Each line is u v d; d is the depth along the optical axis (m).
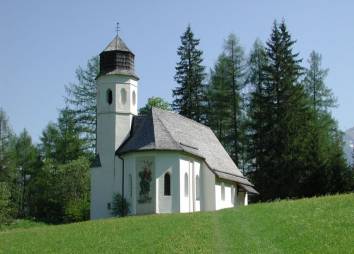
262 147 74.56
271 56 77.31
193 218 34.78
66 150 80.31
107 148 53.91
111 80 55.12
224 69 81.62
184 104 84.00
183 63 85.12
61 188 73.31
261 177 72.00
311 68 81.19
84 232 32.66
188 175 52.31
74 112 80.31
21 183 93.81
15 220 74.19
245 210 36.03
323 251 19.30
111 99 55.03
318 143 69.31
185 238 25.95
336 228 23.91
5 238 34.00
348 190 65.31
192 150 54.31
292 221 27.38
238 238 24.31
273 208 34.44
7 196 69.88
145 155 50.50
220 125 82.12
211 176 55.88
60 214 77.56
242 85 81.88
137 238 27.95
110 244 26.94
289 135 72.12
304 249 19.97
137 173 50.50
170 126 54.84
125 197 51.50
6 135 83.88
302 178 68.56
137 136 52.47
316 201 35.12
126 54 56.28
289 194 69.12
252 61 81.94
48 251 27.02
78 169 72.94
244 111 81.69
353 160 70.06
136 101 56.47
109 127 54.34
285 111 74.06
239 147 80.75
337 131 79.81
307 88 80.81
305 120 73.00
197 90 84.50
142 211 49.69
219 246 23.02
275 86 75.94
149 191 49.78
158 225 32.47
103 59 56.25
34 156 94.31
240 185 64.38
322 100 80.62
